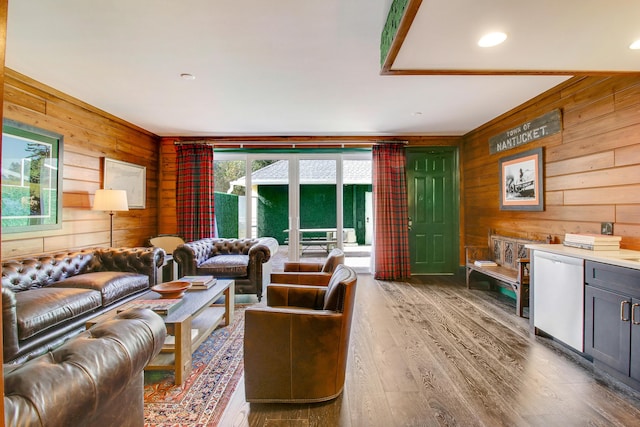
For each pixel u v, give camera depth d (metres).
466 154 5.30
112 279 3.07
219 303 3.77
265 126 4.72
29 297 2.42
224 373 2.26
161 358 2.22
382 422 1.75
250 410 1.86
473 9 1.54
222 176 5.51
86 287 2.85
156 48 2.46
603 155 2.72
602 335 2.23
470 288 4.57
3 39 0.67
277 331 1.87
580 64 2.17
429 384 2.12
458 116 4.25
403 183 5.23
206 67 2.78
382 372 2.27
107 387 1.05
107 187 4.07
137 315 1.38
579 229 2.98
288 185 5.48
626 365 2.06
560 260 2.58
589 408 1.86
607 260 2.18
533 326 2.91
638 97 2.41
